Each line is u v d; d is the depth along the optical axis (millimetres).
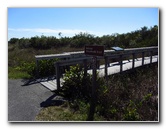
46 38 18375
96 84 4961
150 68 8656
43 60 7391
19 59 10594
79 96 4848
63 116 3756
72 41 18625
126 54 7453
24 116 3699
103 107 4230
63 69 7422
